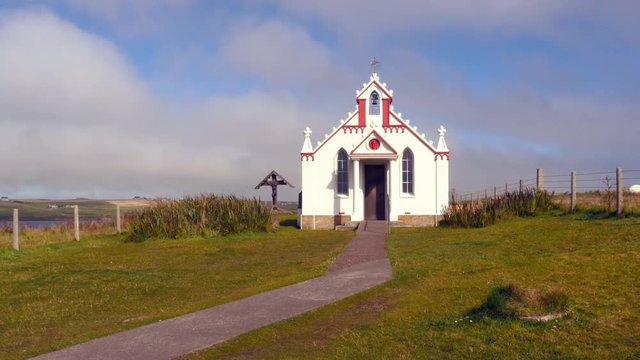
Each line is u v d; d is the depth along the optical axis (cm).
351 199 3553
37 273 1828
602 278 1292
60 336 1080
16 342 1049
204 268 1877
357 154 3447
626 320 1031
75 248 2505
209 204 2988
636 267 1353
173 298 1417
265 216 3081
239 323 1122
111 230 3256
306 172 3594
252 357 938
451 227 3031
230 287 1535
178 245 2538
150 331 1075
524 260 1582
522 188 3194
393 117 3575
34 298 1453
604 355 887
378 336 1019
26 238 2934
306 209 3581
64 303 1384
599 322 1023
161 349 973
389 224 3056
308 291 1385
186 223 2842
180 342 1009
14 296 1481
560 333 980
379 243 2408
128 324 1134
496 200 3175
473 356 903
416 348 949
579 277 1316
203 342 1007
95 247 2533
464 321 1066
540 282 1298
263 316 1170
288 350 970
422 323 1080
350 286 1423
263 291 1402
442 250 1934
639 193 3195
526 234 2194
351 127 3591
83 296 1463
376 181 3606
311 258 2009
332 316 1177
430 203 3522
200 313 1202
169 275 1747
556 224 2394
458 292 1275
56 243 2675
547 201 3039
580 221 2397
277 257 2086
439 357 906
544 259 1537
